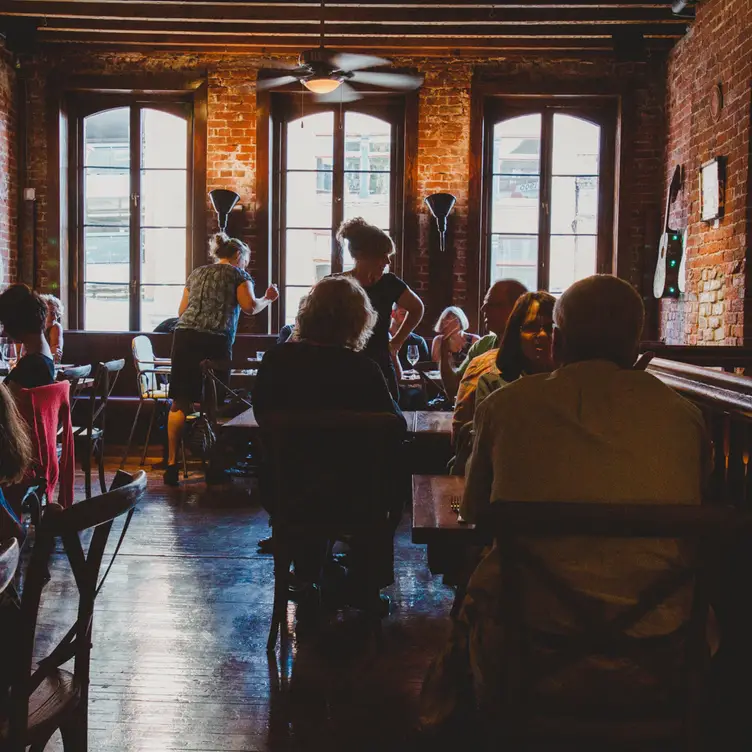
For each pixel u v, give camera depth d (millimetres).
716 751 2316
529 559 1524
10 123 8062
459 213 8141
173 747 2430
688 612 1625
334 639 3270
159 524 5031
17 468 1791
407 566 4273
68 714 1730
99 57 8172
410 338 6766
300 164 8422
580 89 7965
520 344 2387
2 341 6160
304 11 7203
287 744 2451
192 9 7234
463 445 2680
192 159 8438
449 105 8070
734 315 6023
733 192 6066
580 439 1634
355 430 2875
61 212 8297
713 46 6527
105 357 8234
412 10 7156
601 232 8250
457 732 1973
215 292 6031
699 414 1683
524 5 6789
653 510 1457
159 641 3227
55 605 3590
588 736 1569
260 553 4438
